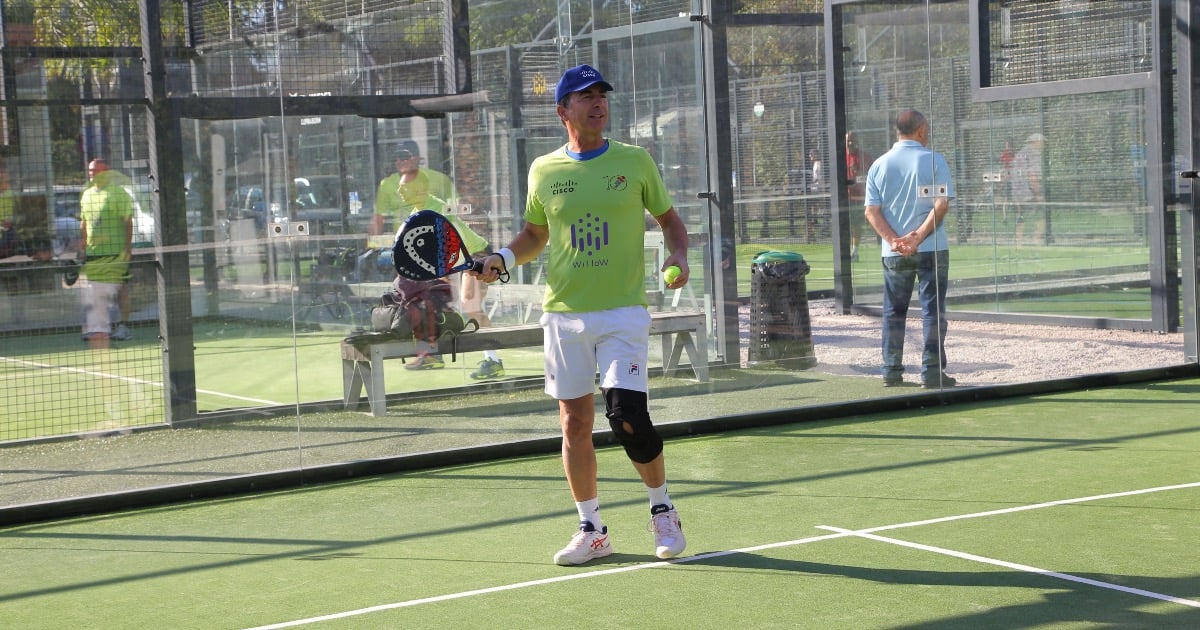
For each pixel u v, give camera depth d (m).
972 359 24.28
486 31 22.30
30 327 18.84
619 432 13.16
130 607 12.61
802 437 20.67
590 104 13.27
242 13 20.27
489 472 18.81
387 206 21.25
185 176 19.75
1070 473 17.16
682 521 15.23
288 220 20.36
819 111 24.48
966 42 28.33
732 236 23.78
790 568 12.93
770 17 24.47
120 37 19.61
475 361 21.25
